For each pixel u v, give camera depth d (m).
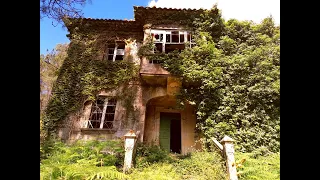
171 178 6.27
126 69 11.45
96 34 12.54
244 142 9.18
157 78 10.61
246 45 11.46
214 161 7.28
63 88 11.05
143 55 10.91
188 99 10.44
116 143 8.70
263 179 5.96
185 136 11.07
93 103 10.95
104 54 12.28
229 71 10.64
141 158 8.05
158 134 11.24
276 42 11.55
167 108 11.82
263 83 10.19
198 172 7.00
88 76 11.29
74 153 6.79
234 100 10.04
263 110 9.82
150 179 6.08
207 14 11.84
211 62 10.62
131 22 12.36
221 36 11.73
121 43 12.64
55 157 6.21
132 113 10.59
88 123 10.48
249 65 10.77
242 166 6.61
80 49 12.11
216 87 10.27
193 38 11.55
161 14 11.90
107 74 11.35
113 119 10.76
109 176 4.75
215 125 9.55
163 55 10.84
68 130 10.20
